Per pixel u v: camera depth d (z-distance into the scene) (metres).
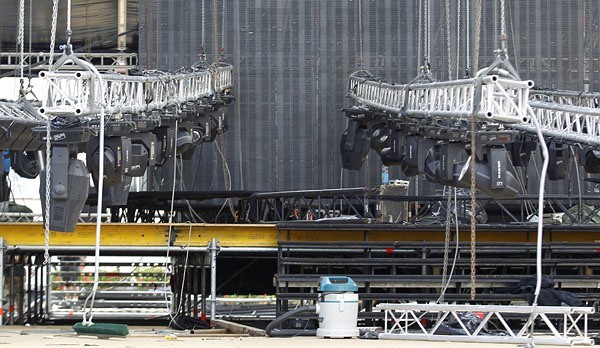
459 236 48.22
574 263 46.19
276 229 48.06
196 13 66.25
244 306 69.19
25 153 54.09
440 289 47.66
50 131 38.78
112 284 69.62
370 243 46.88
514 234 48.38
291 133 66.38
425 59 57.66
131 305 67.31
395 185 59.69
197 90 56.00
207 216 64.12
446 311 36.66
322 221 50.50
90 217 61.00
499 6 66.19
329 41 66.44
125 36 75.00
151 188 65.44
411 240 47.97
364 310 47.28
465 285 45.41
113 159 41.69
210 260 48.06
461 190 57.97
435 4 66.44
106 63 79.12
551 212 63.16
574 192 64.44
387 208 58.03
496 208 62.38
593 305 47.31
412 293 46.38
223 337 40.53
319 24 66.44
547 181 64.44
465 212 55.91
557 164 53.06
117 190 47.78
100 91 37.69
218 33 66.31
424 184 65.06
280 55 66.50
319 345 34.84
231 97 64.00
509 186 41.41
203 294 49.53
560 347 35.12
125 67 68.88
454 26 66.31
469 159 41.41
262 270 57.81
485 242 47.38
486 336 36.19
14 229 48.38
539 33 66.38
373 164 66.06
